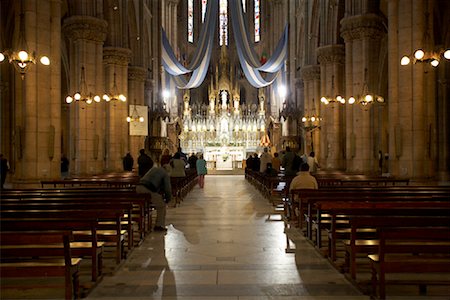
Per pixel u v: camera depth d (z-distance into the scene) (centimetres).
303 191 1207
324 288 733
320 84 3369
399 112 1922
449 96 2884
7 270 617
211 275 817
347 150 2548
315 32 3466
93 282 742
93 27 2395
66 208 916
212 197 2317
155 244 1100
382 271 629
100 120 2466
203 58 4241
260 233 1246
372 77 2473
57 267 622
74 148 2459
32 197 1098
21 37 1608
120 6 2988
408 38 1880
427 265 619
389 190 1205
